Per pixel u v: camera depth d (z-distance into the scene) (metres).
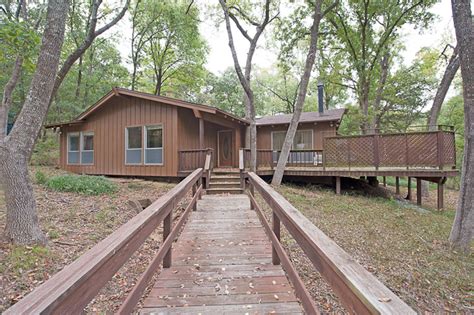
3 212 4.55
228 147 12.95
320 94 14.17
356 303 0.89
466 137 5.06
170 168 9.95
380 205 7.94
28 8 10.81
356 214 6.75
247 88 10.84
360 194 9.66
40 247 3.41
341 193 9.53
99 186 6.85
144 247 4.06
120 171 11.11
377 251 4.61
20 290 2.62
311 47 9.90
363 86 15.16
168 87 24.12
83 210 5.18
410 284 3.61
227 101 27.39
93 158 11.91
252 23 12.15
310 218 6.16
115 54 19.08
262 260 3.09
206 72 24.28
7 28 4.60
